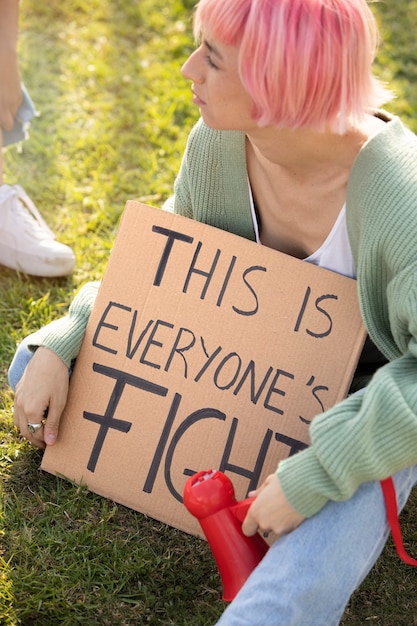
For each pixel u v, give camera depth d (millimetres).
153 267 1971
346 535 1527
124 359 1980
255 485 1911
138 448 1979
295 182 1793
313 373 1889
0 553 1939
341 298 1868
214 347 1937
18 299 2662
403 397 1506
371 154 1652
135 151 3303
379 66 3930
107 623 1820
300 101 1537
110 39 3930
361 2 1554
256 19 1488
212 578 1919
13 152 3244
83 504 2035
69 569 1902
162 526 2027
